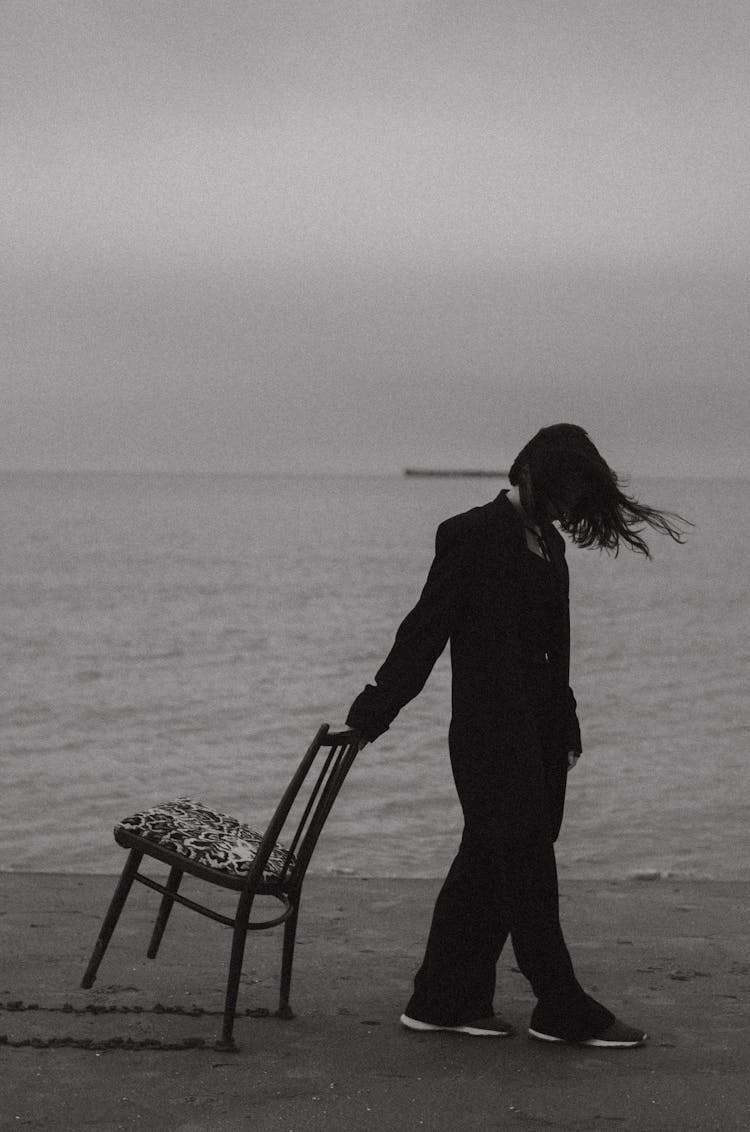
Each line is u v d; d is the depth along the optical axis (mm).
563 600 3820
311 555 64688
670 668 24078
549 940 3793
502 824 3740
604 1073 3609
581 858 9523
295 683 22047
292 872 3986
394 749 14602
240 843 3930
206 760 14570
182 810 4152
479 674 3773
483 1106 3359
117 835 4004
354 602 39406
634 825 10766
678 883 6758
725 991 4551
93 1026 4016
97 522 110562
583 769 13695
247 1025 4047
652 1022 4141
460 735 3807
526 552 3768
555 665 3850
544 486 3717
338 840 10141
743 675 22938
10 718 18000
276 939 5336
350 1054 3752
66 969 4742
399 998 4414
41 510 148875
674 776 13219
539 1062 3693
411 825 10711
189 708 19031
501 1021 3949
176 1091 3439
